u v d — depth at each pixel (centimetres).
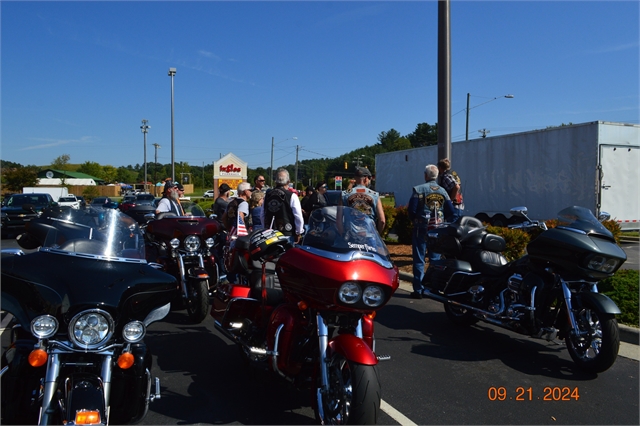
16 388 332
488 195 1883
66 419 306
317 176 9625
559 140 1599
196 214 962
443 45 1010
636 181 1542
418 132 8569
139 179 12144
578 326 527
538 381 502
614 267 514
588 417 426
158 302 362
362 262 372
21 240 434
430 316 741
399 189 2362
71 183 7869
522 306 551
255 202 844
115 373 347
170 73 3422
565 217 556
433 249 697
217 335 649
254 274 492
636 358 562
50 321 311
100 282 339
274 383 490
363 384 338
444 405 448
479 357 571
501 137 1811
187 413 427
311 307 394
